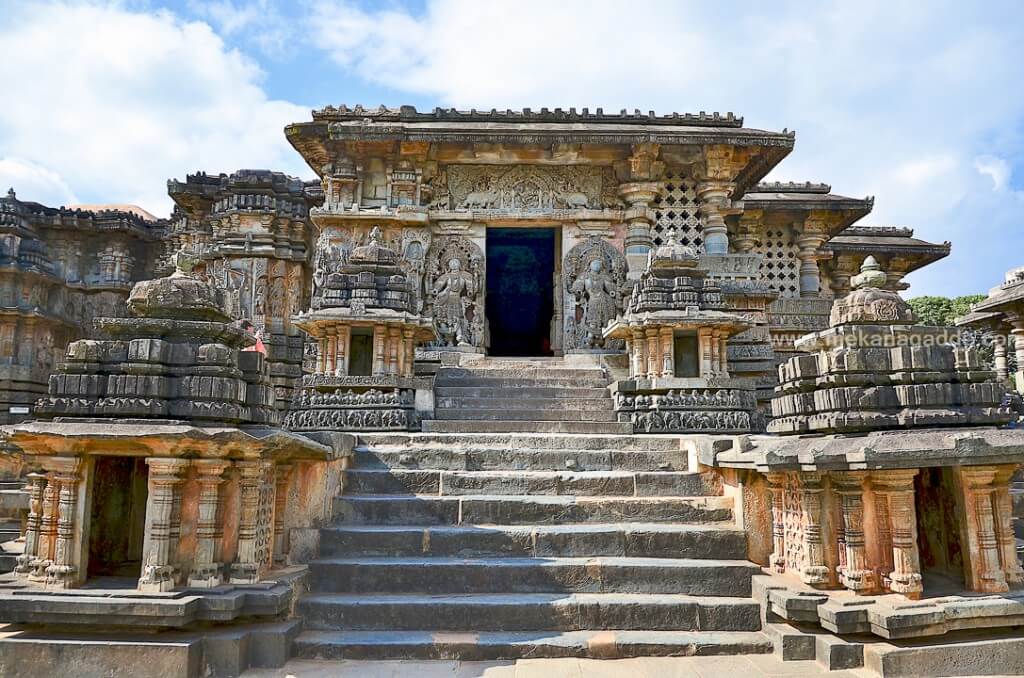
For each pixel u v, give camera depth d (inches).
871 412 221.5
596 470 305.9
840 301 251.0
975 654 194.1
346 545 250.7
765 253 708.0
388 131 497.7
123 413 207.6
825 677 193.5
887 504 212.7
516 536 252.4
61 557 204.8
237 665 194.9
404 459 305.1
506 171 545.3
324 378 391.5
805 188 695.7
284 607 210.2
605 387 440.5
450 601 225.0
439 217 533.0
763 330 483.5
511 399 423.5
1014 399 455.8
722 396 387.5
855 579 210.7
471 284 527.2
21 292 690.8
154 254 823.1
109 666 187.0
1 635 194.4
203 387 213.6
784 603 209.5
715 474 287.4
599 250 530.6
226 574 212.4
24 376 678.5
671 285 404.8
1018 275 534.3
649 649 213.0
